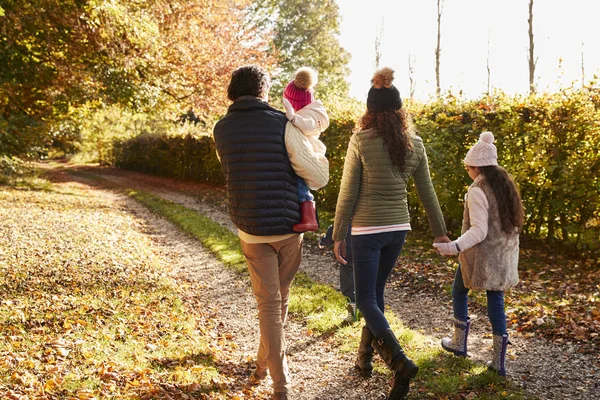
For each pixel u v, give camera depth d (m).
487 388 3.61
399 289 7.06
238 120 3.32
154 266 8.50
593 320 5.05
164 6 17.41
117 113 43.94
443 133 9.26
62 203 16.23
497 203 3.70
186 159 29.23
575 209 7.64
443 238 3.73
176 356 4.38
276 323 3.40
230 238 11.20
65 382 3.58
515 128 8.36
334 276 7.97
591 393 3.62
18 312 5.14
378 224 3.53
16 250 8.19
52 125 20.62
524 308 5.64
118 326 5.07
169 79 18.61
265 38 26.14
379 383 3.87
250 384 3.98
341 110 13.33
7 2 15.03
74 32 16.02
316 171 3.32
